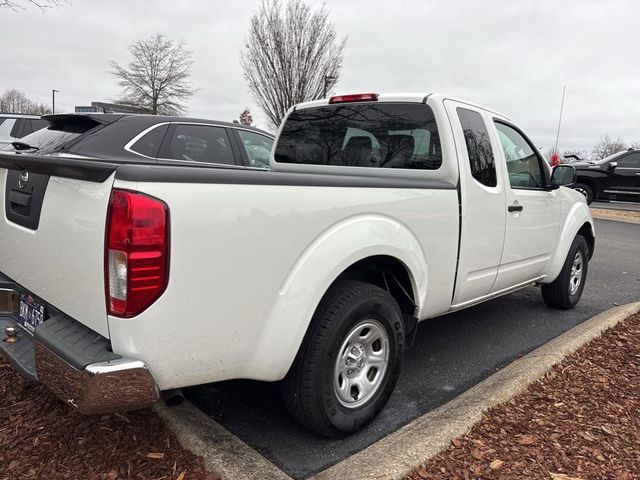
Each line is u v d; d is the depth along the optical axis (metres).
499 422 2.97
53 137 5.97
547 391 3.37
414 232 3.15
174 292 2.12
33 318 2.76
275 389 3.47
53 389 2.26
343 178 2.75
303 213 2.52
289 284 2.49
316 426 2.76
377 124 3.89
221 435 2.76
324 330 2.68
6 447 2.67
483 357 4.23
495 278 4.07
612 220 15.04
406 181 3.14
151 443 2.70
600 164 16.89
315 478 2.50
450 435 2.77
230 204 2.24
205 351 2.27
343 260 2.68
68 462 2.55
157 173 2.07
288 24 17.72
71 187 2.29
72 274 2.31
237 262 2.29
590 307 5.80
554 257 5.03
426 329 4.89
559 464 2.60
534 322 5.17
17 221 2.77
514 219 4.13
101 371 2.04
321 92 18.30
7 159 2.75
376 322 2.97
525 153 4.52
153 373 2.16
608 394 3.37
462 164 3.54
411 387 3.67
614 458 2.67
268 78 18.11
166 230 2.07
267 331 2.46
